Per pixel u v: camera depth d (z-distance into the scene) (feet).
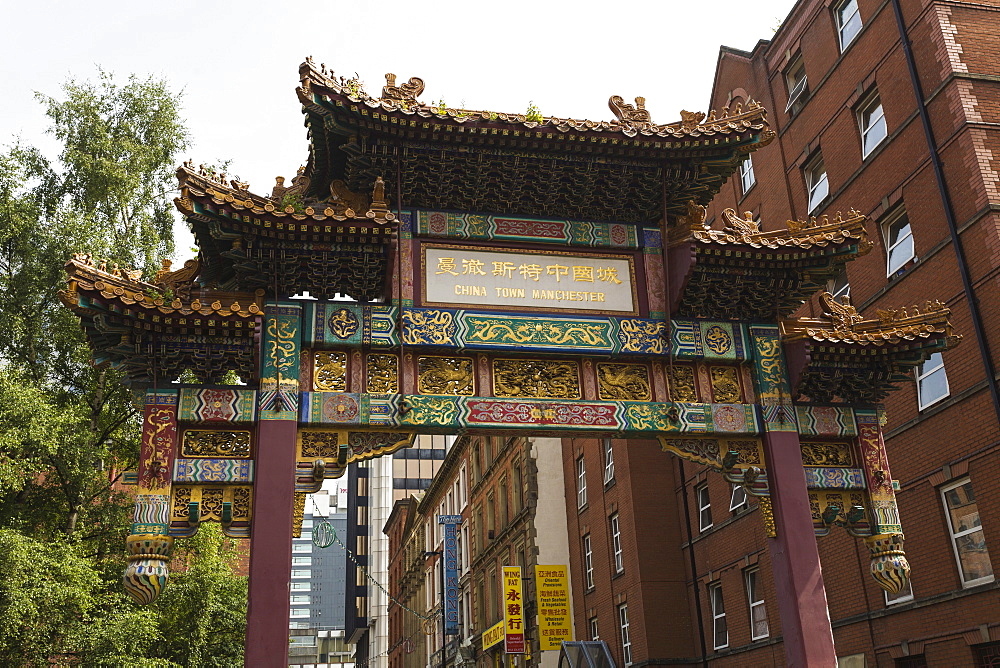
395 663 228.43
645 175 46.88
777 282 46.93
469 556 155.12
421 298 43.60
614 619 96.73
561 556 114.83
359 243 41.16
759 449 45.73
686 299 46.32
